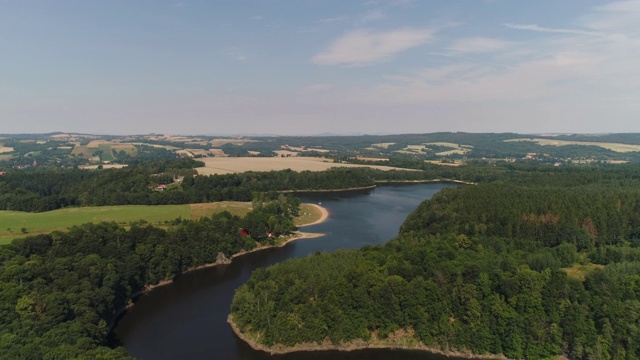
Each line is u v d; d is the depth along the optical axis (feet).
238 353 360.69
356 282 394.73
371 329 378.53
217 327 404.57
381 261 435.94
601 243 507.30
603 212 543.80
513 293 366.22
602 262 451.53
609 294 349.82
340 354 360.48
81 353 286.25
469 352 355.77
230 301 463.83
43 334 311.88
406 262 420.36
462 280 383.65
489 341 353.10
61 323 333.42
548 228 522.47
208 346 370.53
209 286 508.53
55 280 396.78
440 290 380.58
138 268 487.20
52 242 488.85
